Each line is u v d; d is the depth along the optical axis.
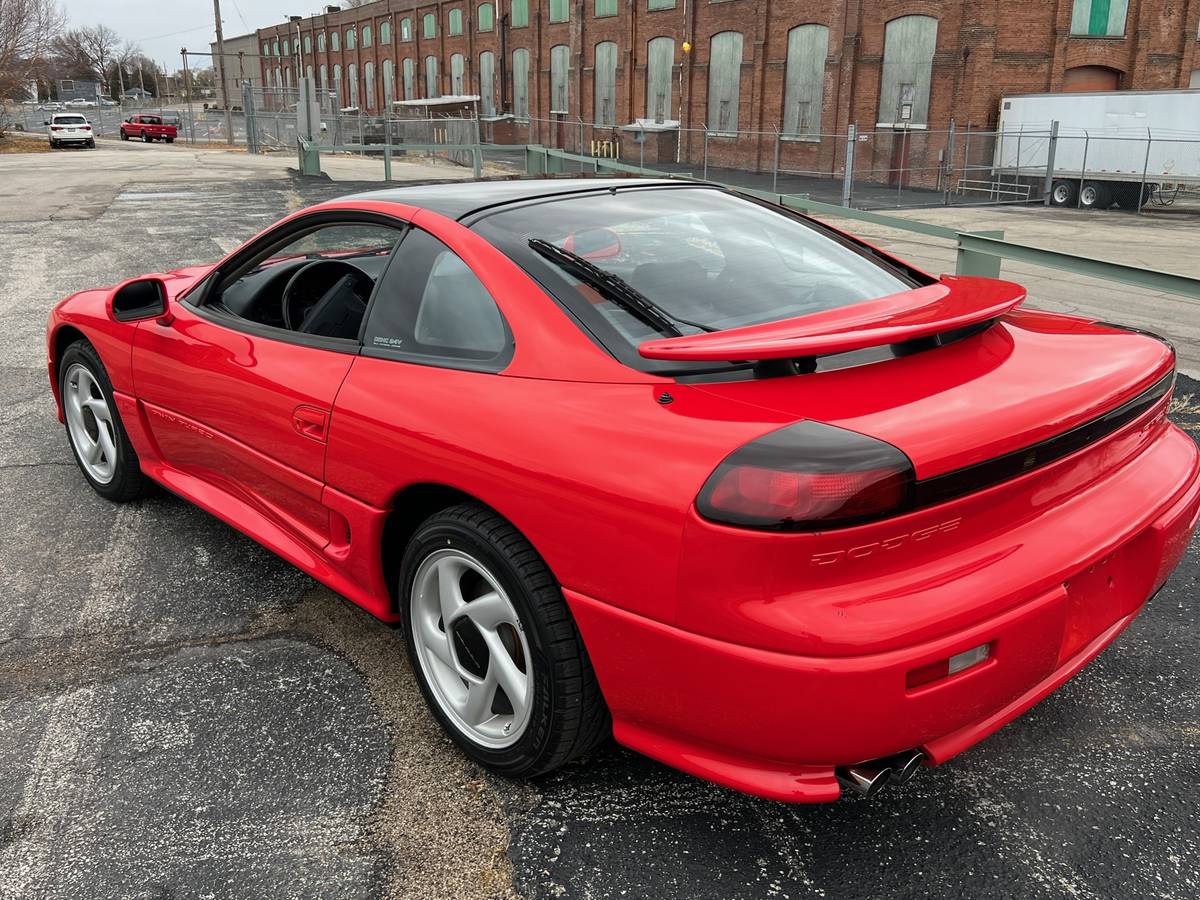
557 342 2.14
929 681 1.77
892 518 1.71
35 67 47.78
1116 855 2.08
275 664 2.90
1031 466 1.89
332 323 2.79
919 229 6.11
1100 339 2.39
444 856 2.12
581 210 2.62
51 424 5.17
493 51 47.50
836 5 27.70
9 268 9.68
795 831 2.18
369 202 2.78
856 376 1.98
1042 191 23.53
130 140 53.81
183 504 4.13
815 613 1.70
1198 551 3.63
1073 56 25.64
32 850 2.14
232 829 2.21
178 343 3.27
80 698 2.73
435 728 2.58
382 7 60.78
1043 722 2.57
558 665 2.07
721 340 1.94
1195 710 2.61
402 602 2.48
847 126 27.94
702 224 2.66
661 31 35.00
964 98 25.47
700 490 1.75
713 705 1.82
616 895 2.00
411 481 2.30
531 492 2.01
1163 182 20.98
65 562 3.57
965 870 2.05
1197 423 5.04
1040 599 1.89
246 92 34.25
